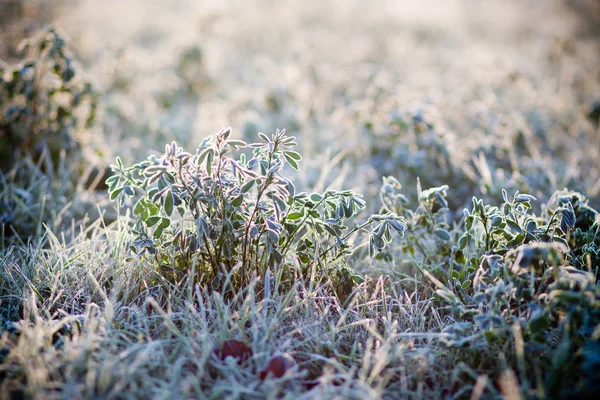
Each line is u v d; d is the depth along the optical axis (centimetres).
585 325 212
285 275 267
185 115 564
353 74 639
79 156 403
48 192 365
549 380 198
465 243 265
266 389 195
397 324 252
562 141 543
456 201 389
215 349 221
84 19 976
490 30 1137
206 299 254
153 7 1182
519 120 496
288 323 247
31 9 809
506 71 643
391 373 209
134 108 569
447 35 1070
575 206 285
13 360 207
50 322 224
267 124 507
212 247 265
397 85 578
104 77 622
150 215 256
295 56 652
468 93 592
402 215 296
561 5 1280
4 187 350
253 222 252
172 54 701
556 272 211
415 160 391
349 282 268
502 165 426
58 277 269
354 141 452
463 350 223
